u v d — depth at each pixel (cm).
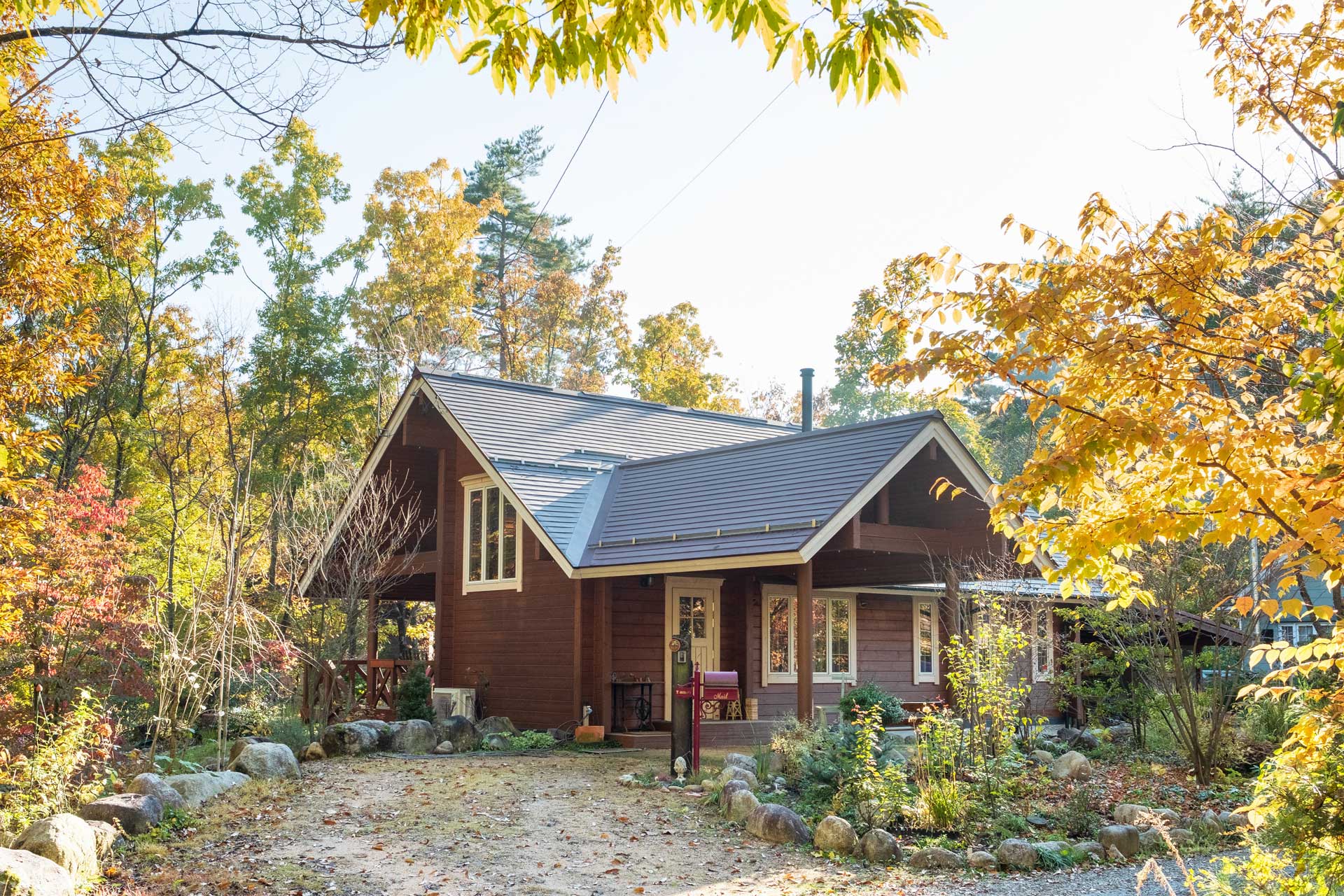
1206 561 1509
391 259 3875
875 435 1678
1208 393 555
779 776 1335
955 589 1673
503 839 1088
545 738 1720
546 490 1917
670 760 1455
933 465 1728
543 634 1917
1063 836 1152
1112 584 653
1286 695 1499
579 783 1363
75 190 1366
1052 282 571
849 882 985
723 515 1698
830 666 2089
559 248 5466
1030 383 582
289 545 2286
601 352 5175
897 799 1188
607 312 5103
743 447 1891
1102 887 987
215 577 2036
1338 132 404
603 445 2164
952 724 1295
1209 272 572
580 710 1794
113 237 2619
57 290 1339
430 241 3856
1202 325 573
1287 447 526
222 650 1462
